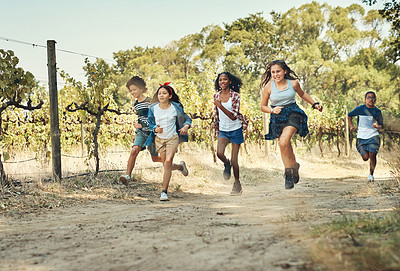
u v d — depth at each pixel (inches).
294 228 125.8
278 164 548.4
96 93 308.2
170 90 234.5
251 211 180.2
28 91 261.3
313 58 1813.5
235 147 251.6
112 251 110.2
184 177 335.3
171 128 235.5
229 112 242.8
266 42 1947.6
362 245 91.2
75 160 338.0
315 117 791.7
